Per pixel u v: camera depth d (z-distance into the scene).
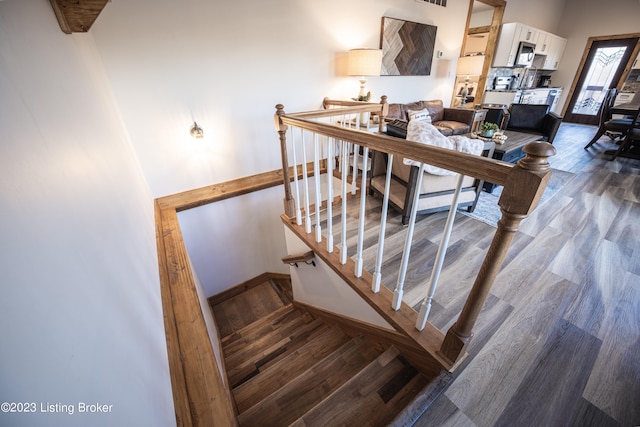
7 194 0.40
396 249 1.90
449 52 4.73
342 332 2.03
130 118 2.36
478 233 2.08
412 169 1.97
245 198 3.12
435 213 2.40
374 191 2.72
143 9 2.14
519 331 1.30
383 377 1.27
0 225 0.36
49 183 0.55
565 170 3.48
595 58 6.68
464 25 4.70
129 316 0.78
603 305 1.43
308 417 1.13
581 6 6.57
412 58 4.19
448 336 1.09
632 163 3.71
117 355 0.61
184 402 1.01
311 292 2.44
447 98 5.16
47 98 0.71
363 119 3.47
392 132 2.37
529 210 0.71
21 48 0.64
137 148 2.47
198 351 1.27
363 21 3.45
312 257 2.05
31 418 0.32
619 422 0.96
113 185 1.13
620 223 2.19
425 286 1.58
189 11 2.31
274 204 3.35
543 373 1.12
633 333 1.27
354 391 1.22
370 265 1.76
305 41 3.03
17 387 0.31
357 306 1.69
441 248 1.03
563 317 1.36
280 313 2.93
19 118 0.51
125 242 1.02
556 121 4.02
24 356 0.34
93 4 1.09
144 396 0.68
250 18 2.61
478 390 1.08
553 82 7.46
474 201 2.36
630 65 6.19
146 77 2.31
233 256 3.34
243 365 2.01
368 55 3.16
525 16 5.79
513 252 1.86
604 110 4.27
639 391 1.05
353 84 3.62
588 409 1.00
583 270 1.68
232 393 1.65
